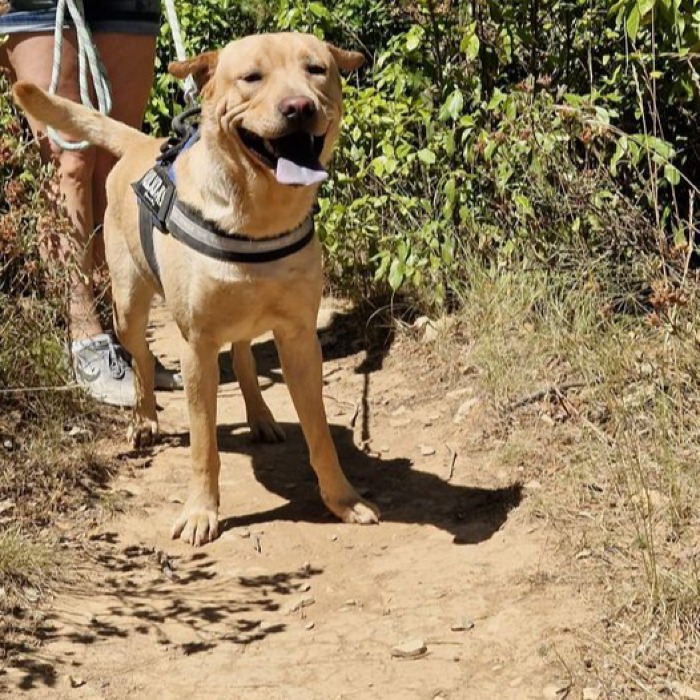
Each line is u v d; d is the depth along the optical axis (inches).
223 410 155.6
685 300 134.7
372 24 182.2
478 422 144.9
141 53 157.8
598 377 142.7
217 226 128.5
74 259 150.7
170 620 123.3
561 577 123.7
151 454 146.0
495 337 151.2
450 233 158.2
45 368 146.5
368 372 158.9
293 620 123.2
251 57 126.5
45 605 124.3
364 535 133.2
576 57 160.9
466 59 162.7
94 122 143.5
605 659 115.6
